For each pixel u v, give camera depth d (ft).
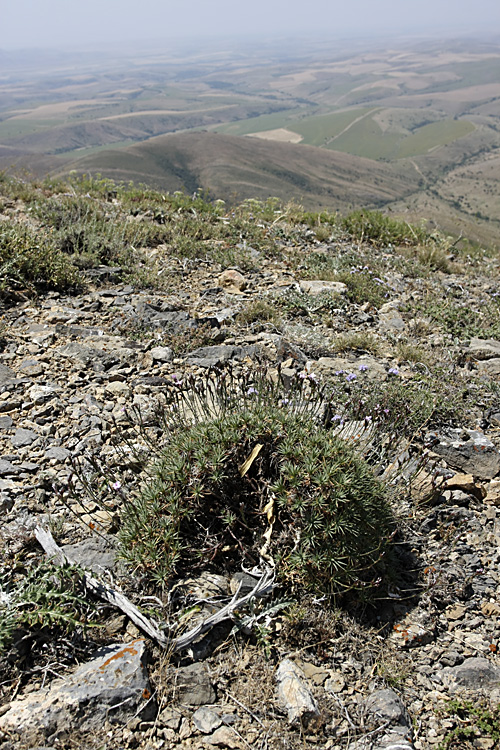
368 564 11.93
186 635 10.05
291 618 10.79
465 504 15.06
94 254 29.94
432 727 9.54
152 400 17.75
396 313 27.96
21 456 14.79
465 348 24.25
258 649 10.43
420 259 38.63
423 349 23.80
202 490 12.09
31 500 13.25
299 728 9.09
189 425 14.35
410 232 44.42
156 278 28.81
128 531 11.60
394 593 11.98
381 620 11.52
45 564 11.03
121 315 24.22
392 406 17.95
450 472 16.08
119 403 17.54
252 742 8.80
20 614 9.82
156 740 8.73
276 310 26.21
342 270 32.68
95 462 13.51
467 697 10.03
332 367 20.31
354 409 16.96
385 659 10.61
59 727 8.59
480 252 44.57
